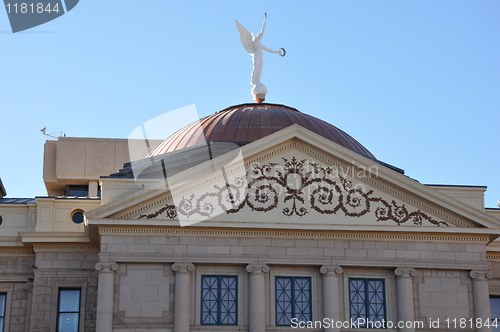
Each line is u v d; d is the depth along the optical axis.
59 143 65.88
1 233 45.50
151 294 39.72
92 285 44.06
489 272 41.69
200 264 40.38
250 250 40.69
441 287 41.50
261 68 56.72
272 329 40.00
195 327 39.53
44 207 45.25
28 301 44.84
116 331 39.09
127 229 40.12
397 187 41.56
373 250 41.41
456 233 41.66
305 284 41.00
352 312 40.84
